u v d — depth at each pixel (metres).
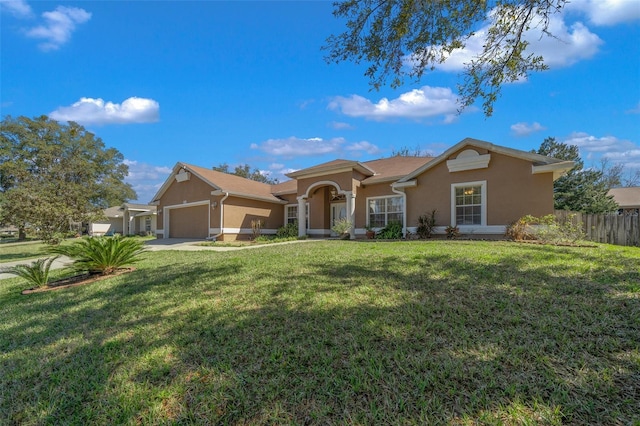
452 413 2.01
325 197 19.27
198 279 6.14
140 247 8.38
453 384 2.30
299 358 2.85
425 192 13.42
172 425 2.12
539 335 2.93
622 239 11.32
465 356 2.65
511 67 5.32
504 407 2.02
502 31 5.18
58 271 9.05
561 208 23.12
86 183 20.17
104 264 7.57
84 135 36.06
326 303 4.15
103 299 5.32
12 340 3.85
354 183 16.20
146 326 3.91
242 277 5.97
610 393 2.07
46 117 33.62
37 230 14.23
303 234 17.86
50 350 3.47
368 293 4.46
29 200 14.47
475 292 4.20
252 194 19.41
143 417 2.23
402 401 2.16
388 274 5.46
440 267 5.72
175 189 21.25
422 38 5.25
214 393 2.43
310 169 17.06
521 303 3.71
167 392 2.49
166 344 3.34
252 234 19.61
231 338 3.37
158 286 5.85
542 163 10.90
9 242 27.22
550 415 1.91
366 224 16.58
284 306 4.17
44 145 31.08
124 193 40.38
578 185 22.92
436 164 13.10
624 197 27.00
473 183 12.20
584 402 2.00
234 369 2.76
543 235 9.66
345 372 2.56
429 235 12.86
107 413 2.32
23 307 5.27
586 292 3.94
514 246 8.38
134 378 2.76
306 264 6.82
